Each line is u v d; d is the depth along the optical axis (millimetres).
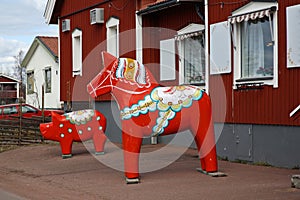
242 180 11203
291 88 12500
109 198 9961
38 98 37594
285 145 12781
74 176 12844
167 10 18203
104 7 21438
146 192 10312
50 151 18219
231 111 14539
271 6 12992
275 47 12922
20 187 11992
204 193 9930
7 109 29172
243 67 14281
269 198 9273
